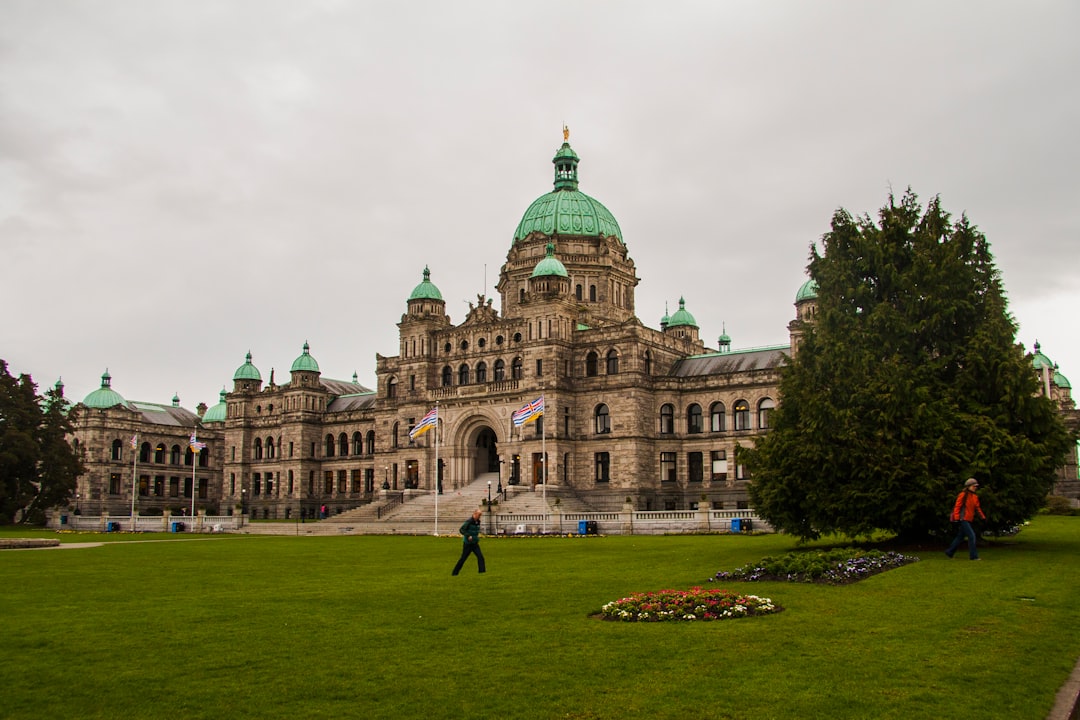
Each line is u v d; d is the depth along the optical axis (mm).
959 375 40438
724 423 90625
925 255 41625
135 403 144000
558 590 26984
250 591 28594
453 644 18781
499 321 99750
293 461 124250
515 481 93938
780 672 16094
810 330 43938
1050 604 22812
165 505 137500
